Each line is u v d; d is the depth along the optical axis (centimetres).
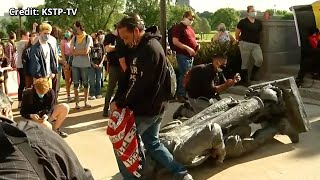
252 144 525
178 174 397
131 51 373
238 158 515
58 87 963
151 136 394
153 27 379
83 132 658
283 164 498
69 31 1055
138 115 378
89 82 934
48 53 777
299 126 563
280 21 1039
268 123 559
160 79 373
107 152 556
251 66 1010
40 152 163
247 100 537
